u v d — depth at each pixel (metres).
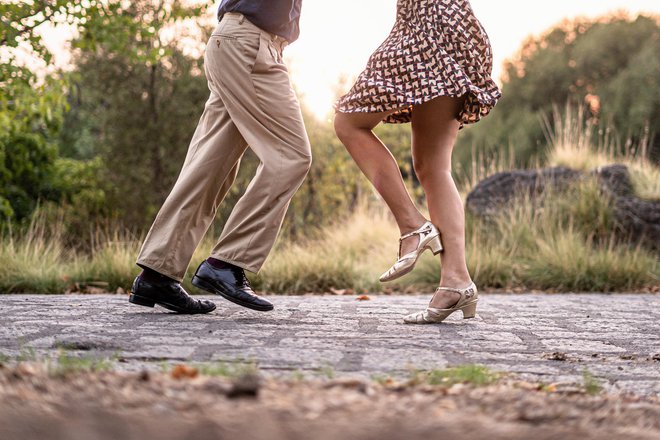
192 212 2.76
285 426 0.91
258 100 2.65
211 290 2.70
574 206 6.71
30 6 5.78
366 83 2.57
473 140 27.78
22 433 0.88
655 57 25.70
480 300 4.12
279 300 3.91
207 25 9.79
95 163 10.11
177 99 9.87
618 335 2.50
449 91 2.51
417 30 2.58
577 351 2.11
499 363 1.84
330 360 1.75
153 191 9.95
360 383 1.22
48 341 2.01
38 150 9.09
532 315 3.15
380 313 3.05
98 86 9.81
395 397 1.12
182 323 2.50
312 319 2.73
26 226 8.33
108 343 1.98
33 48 5.97
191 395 1.05
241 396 1.04
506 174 7.37
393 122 2.80
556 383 1.58
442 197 2.70
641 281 5.65
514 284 5.71
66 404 0.97
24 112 6.93
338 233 7.48
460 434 0.92
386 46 2.63
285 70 2.71
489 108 2.61
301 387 1.16
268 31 2.68
